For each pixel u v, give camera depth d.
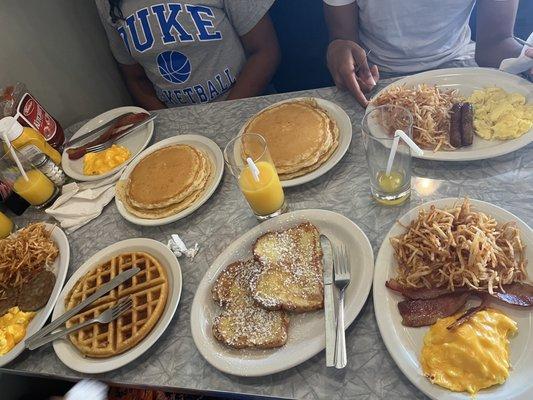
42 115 1.45
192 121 1.40
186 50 1.69
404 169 0.92
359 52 1.27
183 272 0.98
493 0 1.26
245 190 0.96
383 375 0.71
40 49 1.77
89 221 1.21
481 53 1.35
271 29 1.78
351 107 1.22
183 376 0.81
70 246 1.16
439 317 0.72
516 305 0.70
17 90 1.42
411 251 0.80
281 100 1.34
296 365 0.74
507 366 0.65
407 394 0.68
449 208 0.85
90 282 1.01
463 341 0.66
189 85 1.81
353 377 0.72
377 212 0.95
